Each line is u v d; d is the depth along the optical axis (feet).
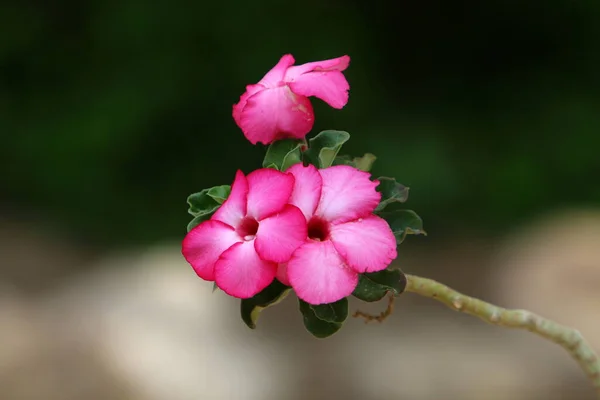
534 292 8.69
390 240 3.50
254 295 3.56
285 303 9.01
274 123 3.66
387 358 7.87
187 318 8.00
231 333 7.94
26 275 9.95
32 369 7.17
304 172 3.53
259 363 7.63
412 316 8.73
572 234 9.56
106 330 7.65
